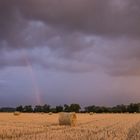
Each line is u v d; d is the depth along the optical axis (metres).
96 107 139.25
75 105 138.25
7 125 40.38
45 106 137.50
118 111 140.75
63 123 43.94
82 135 29.64
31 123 45.94
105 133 32.84
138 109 141.12
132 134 32.84
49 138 26.47
